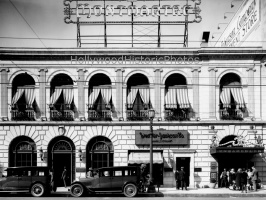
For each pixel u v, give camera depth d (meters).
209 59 40.09
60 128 39.62
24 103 39.97
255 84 39.97
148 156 39.22
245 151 36.91
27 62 40.06
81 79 40.00
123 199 29.27
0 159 39.50
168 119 39.69
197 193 32.72
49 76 40.06
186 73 40.19
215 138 38.59
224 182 38.50
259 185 37.12
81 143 39.59
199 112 39.81
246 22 45.59
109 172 31.52
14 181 31.28
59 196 31.92
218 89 40.00
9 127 39.62
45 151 39.50
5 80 39.91
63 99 40.06
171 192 33.53
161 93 40.03
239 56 40.00
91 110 39.75
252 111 39.72
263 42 39.88
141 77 40.62
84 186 31.42
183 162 39.78
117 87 39.97
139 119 39.78
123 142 39.53
